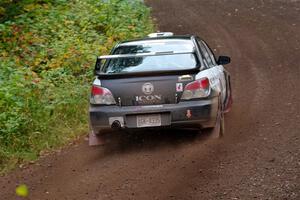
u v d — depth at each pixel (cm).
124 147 1239
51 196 973
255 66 2184
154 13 3566
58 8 2594
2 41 2105
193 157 1114
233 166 1029
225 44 2681
